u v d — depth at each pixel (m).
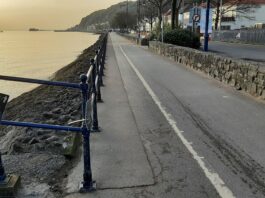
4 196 4.21
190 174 5.08
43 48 74.38
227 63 12.14
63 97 13.05
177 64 19.36
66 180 4.88
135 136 6.76
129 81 13.64
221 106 9.12
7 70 34.62
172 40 30.58
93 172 5.14
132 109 8.95
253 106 9.05
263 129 7.14
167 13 82.75
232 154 5.82
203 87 11.91
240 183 4.81
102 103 9.68
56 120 9.01
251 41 47.72
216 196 4.47
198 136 6.74
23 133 7.68
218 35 59.41
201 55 15.33
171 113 8.49
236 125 7.43
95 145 6.26
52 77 27.28
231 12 82.81
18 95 19.89
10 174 4.63
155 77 14.57
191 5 79.88
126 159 5.63
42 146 6.18
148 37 43.38
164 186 4.73
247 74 10.52
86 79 4.45
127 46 41.16
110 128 7.28
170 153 5.88
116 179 4.93
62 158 5.49
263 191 4.60
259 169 5.25
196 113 8.47
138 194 4.52
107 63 20.72
